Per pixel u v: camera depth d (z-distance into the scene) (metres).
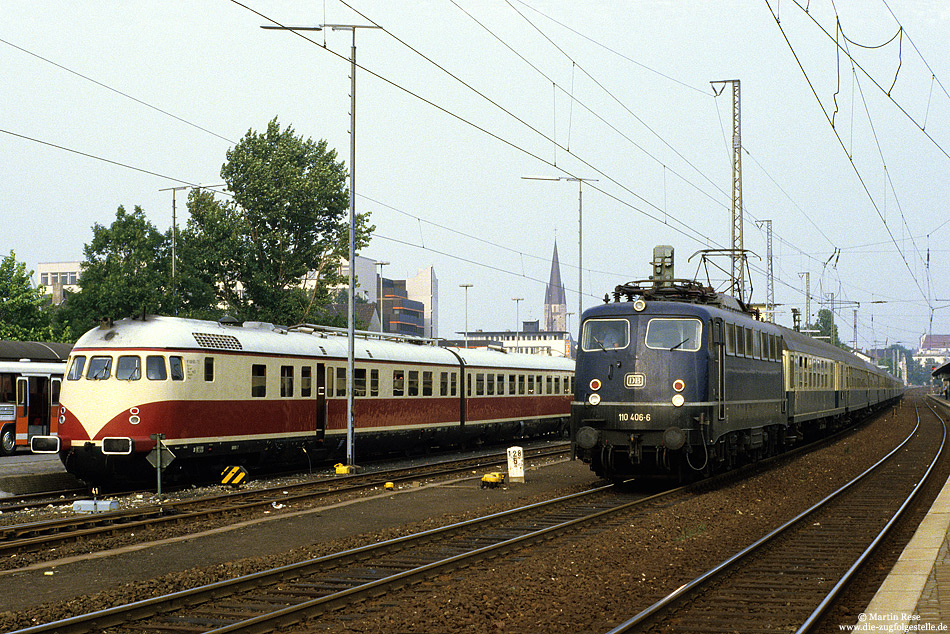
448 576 12.17
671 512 17.98
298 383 27.00
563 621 9.84
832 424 47.50
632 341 21.92
